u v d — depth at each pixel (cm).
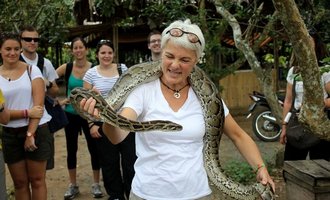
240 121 1296
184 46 262
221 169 302
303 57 363
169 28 268
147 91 282
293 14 347
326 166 437
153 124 266
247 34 800
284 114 553
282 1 343
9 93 461
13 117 459
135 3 1129
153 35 543
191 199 275
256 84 1445
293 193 447
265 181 289
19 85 464
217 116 292
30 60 557
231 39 1172
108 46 569
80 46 623
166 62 268
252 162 296
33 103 471
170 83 275
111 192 567
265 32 812
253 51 823
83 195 652
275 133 1020
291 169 445
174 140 273
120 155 566
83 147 974
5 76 467
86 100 257
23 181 486
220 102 295
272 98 761
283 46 1375
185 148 275
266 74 761
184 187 273
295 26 352
